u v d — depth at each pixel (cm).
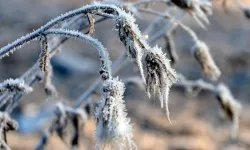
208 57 315
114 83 180
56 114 350
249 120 941
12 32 1356
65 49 1196
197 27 1485
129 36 188
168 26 351
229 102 393
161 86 190
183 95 1034
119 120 178
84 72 1120
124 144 179
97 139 179
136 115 916
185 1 279
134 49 188
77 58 1162
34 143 707
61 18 208
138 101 973
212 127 915
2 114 250
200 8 289
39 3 1602
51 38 299
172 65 355
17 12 1494
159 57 190
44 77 312
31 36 211
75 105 360
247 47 1400
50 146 651
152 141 816
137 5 306
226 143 853
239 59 1306
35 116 777
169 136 849
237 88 1131
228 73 1205
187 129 868
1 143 240
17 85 225
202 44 317
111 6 197
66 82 1069
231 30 1545
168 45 352
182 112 959
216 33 1495
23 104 822
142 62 192
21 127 748
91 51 1223
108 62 189
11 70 1091
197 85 399
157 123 888
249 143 860
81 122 367
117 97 179
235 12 1645
